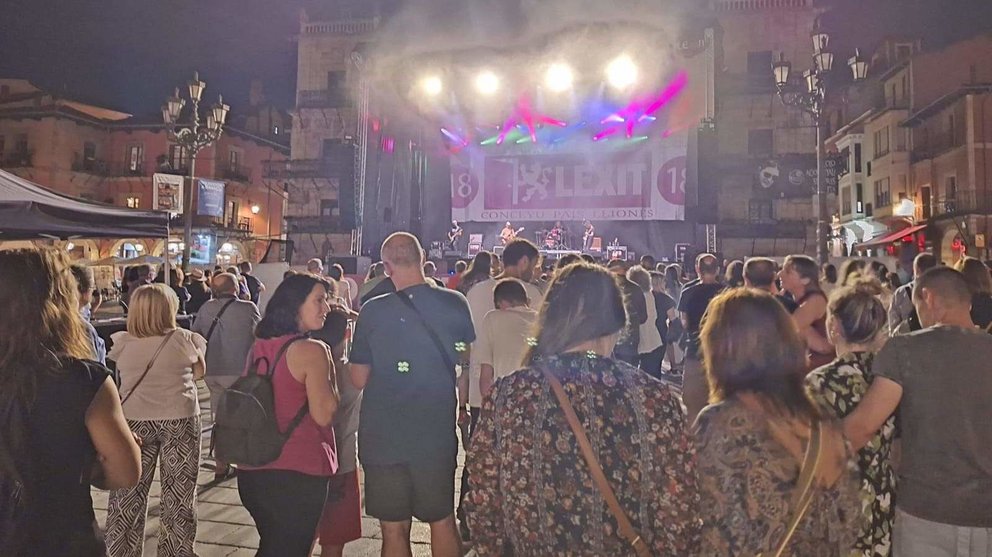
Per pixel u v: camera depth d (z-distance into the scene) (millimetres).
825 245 13867
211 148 39719
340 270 9609
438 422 3289
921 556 2432
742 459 1778
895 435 2604
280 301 3170
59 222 7605
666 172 23031
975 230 28188
